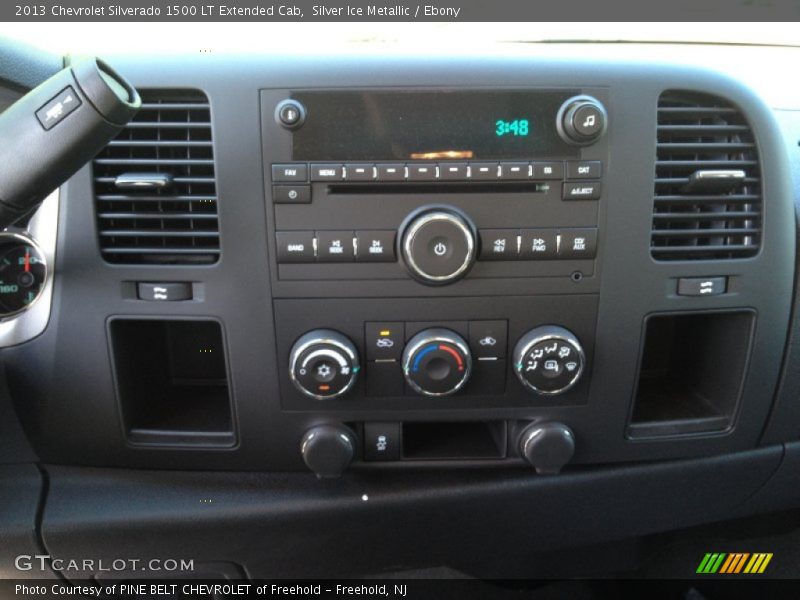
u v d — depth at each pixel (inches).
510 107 28.5
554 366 30.6
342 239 29.0
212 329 36.4
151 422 34.0
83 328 31.0
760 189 31.5
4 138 24.3
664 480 36.1
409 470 34.2
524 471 34.9
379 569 38.2
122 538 34.6
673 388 38.6
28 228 30.5
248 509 34.1
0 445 33.5
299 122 28.0
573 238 29.6
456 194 29.0
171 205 29.6
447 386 30.7
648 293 31.0
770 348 33.6
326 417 32.0
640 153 29.7
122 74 28.4
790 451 37.2
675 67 30.0
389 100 28.3
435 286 29.8
